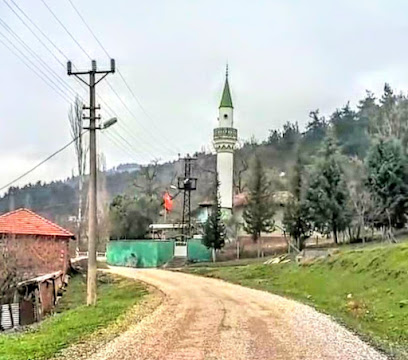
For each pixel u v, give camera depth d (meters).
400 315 22.06
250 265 54.78
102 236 84.88
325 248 52.06
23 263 38.16
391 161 49.91
